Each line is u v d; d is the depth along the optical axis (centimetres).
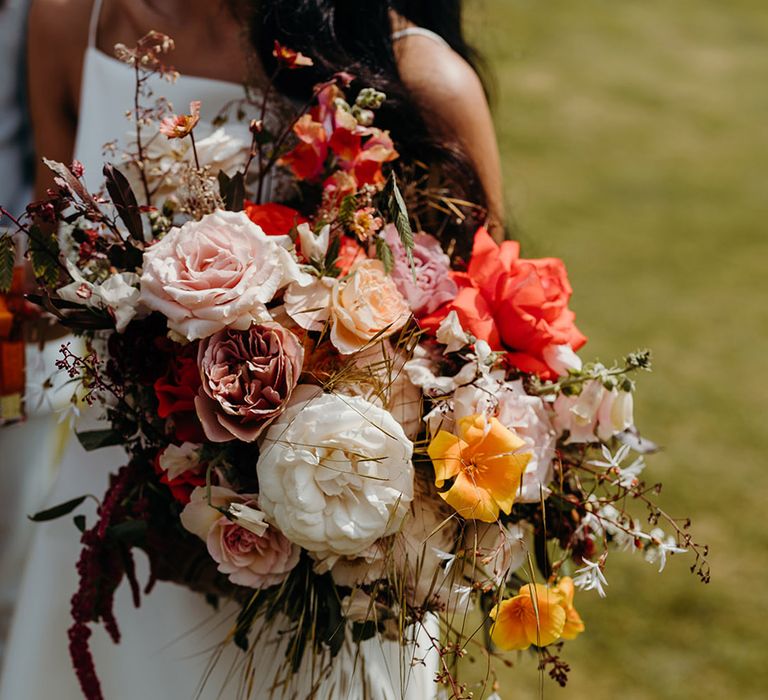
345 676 148
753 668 269
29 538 212
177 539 142
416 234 144
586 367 135
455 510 127
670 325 450
